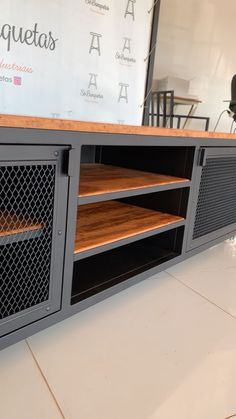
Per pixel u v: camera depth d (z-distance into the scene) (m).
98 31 1.57
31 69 1.40
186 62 3.43
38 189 0.74
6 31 1.29
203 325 0.99
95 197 0.86
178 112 3.44
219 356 0.86
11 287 0.79
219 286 1.26
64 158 0.74
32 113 1.45
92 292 0.95
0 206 0.72
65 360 0.79
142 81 1.84
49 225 0.77
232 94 2.20
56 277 0.82
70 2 1.43
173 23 3.18
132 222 1.16
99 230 1.04
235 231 1.71
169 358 0.83
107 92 1.70
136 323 0.97
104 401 0.68
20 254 0.79
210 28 3.50
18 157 0.65
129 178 1.15
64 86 1.52
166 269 1.35
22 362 0.78
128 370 0.78
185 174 1.23
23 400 0.67
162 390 0.73
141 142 0.94
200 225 1.40
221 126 3.98
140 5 1.71
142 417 0.65
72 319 0.97
